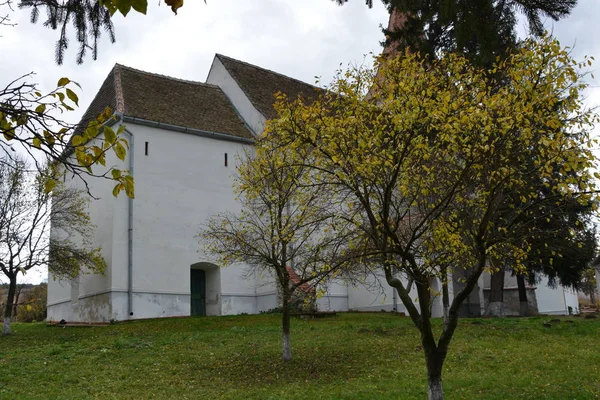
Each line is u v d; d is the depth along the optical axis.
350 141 11.88
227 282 31.66
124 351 20.41
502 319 25.91
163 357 19.55
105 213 29.02
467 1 14.72
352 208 13.73
